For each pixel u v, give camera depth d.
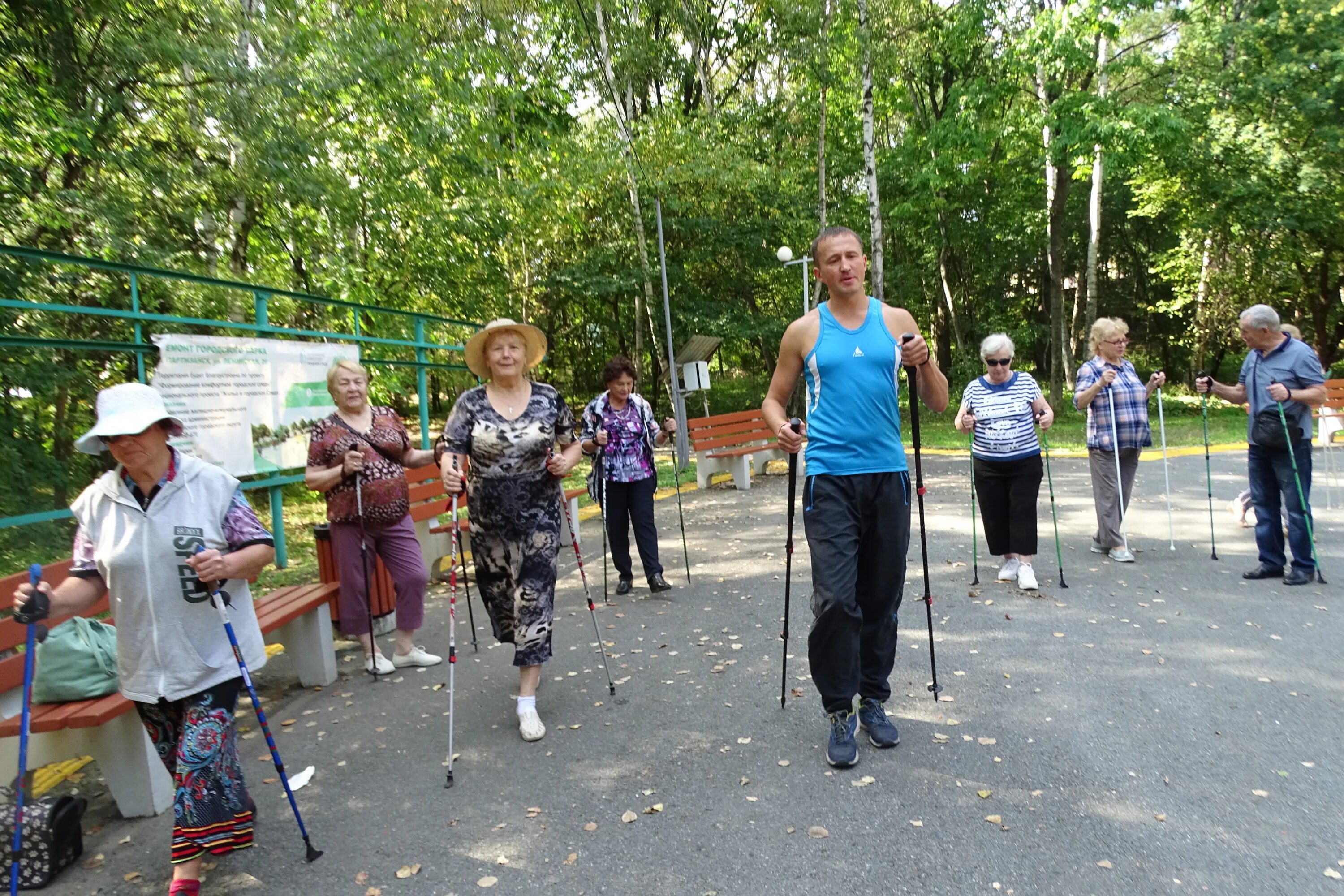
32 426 7.81
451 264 13.54
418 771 3.69
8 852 2.89
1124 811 3.08
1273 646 4.77
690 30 19.50
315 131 10.51
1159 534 7.90
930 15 19.94
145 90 10.05
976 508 9.41
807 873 2.79
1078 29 17.41
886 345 3.45
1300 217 19.02
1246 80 18.84
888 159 22.92
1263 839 2.86
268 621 4.16
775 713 4.11
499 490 4.10
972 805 3.17
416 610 5.11
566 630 5.70
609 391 6.60
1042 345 33.31
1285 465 6.02
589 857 2.95
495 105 14.54
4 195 8.24
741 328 19.72
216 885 2.89
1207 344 24.70
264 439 6.98
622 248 18.81
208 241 10.44
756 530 8.94
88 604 2.71
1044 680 4.37
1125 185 26.47
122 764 3.36
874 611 3.67
